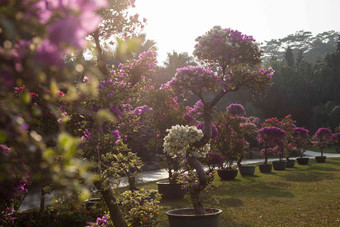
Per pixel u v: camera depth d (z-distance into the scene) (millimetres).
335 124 50344
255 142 34781
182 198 12086
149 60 5582
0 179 1521
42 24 1285
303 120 52625
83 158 4895
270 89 51219
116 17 5289
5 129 1465
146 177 18578
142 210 6672
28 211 7270
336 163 26453
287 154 24219
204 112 7910
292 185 15148
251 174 19344
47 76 1415
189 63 40188
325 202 11188
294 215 9477
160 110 12539
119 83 5203
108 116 1961
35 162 1521
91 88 1782
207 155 12812
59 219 7043
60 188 1527
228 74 8234
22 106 1611
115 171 5383
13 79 1456
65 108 4348
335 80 54125
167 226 8227
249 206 10750
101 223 5859
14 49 1370
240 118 19891
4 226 5680
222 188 14570
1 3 1337
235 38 7777
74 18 1162
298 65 71188
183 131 7543
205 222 6672
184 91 8680
